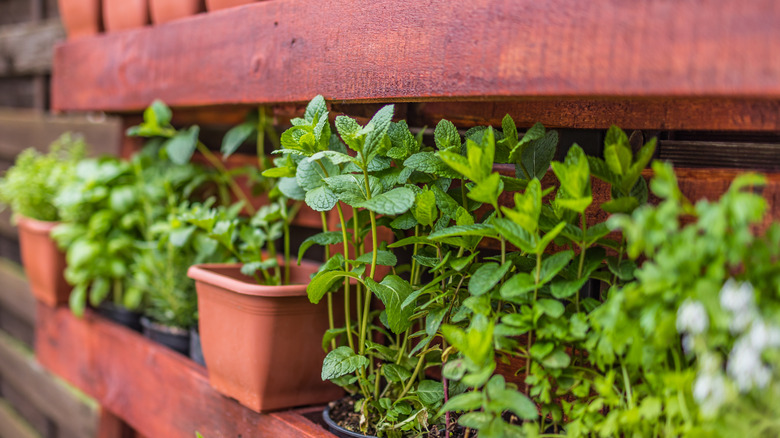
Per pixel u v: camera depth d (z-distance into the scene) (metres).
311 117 1.15
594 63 0.83
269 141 1.76
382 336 1.40
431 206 1.06
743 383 0.74
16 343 2.82
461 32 0.97
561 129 1.18
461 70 0.97
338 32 1.17
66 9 2.05
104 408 2.02
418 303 1.19
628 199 0.91
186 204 1.69
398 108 1.37
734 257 0.73
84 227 1.96
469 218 1.03
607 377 0.88
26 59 2.63
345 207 1.49
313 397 1.32
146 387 1.67
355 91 1.14
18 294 2.67
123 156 2.18
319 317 1.29
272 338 1.24
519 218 0.91
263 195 1.75
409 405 1.17
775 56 0.70
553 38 0.87
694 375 0.84
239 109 1.69
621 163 0.92
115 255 1.97
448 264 1.10
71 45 2.00
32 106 2.74
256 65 1.37
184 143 1.68
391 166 1.16
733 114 0.96
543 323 0.93
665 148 1.06
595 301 0.97
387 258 1.15
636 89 0.80
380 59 1.09
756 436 0.77
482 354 0.91
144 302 2.04
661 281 0.78
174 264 1.76
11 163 2.85
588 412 0.91
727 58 0.73
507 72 0.92
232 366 1.29
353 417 1.25
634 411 0.85
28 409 2.80
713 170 0.98
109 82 1.85
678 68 0.77
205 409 1.45
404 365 1.21
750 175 0.73
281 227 1.61
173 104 1.62
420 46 1.03
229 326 1.28
